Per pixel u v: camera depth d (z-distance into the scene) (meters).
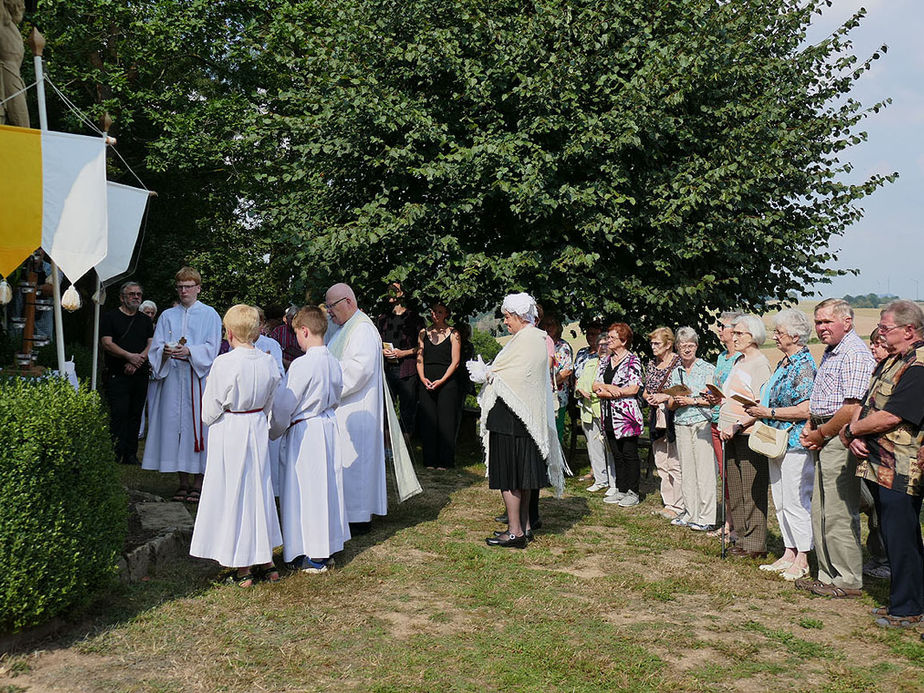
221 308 21.94
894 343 4.59
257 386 5.14
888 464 4.64
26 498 3.95
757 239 10.50
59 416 4.16
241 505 5.08
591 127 9.53
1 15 6.02
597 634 4.49
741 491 6.31
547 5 10.14
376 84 10.29
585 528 7.13
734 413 6.11
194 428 7.35
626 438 8.14
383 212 9.92
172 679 3.80
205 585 5.16
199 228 22.31
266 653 4.12
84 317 20.83
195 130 17.95
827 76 11.70
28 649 4.06
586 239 9.99
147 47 17.77
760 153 10.36
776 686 3.87
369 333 6.64
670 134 10.71
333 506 5.67
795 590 5.39
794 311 5.71
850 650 4.34
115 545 4.62
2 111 5.97
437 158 10.01
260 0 17.25
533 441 6.30
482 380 6.32
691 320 11.26
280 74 16.73
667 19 10.98
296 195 11.78
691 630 4.61
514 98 10.34
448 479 9.36
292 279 11.82
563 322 10.80
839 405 5.07
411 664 4.02
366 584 5.31
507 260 9.64
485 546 6.35
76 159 5.17
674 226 9.98
